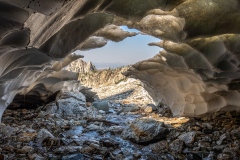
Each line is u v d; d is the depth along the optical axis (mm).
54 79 9422
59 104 9656
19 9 2344
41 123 7977
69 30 3367
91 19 3412
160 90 9570
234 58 4930
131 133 6719
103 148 5867
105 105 11242
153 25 4191
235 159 5371
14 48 3100
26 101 10180
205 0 3383
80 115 9633
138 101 13016
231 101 7445
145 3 3037
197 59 5570
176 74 7859
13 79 5047
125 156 5641
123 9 2979
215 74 6066
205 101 7992
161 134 6520
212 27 3674
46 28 2943
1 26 2445
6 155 5172
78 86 11688
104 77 19797
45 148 5805
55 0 2250
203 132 7230
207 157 5594
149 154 5766
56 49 3408
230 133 6844
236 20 3553
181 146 5996
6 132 6617
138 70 8602
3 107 6172
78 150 5691
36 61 4008
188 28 3707
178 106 9266
